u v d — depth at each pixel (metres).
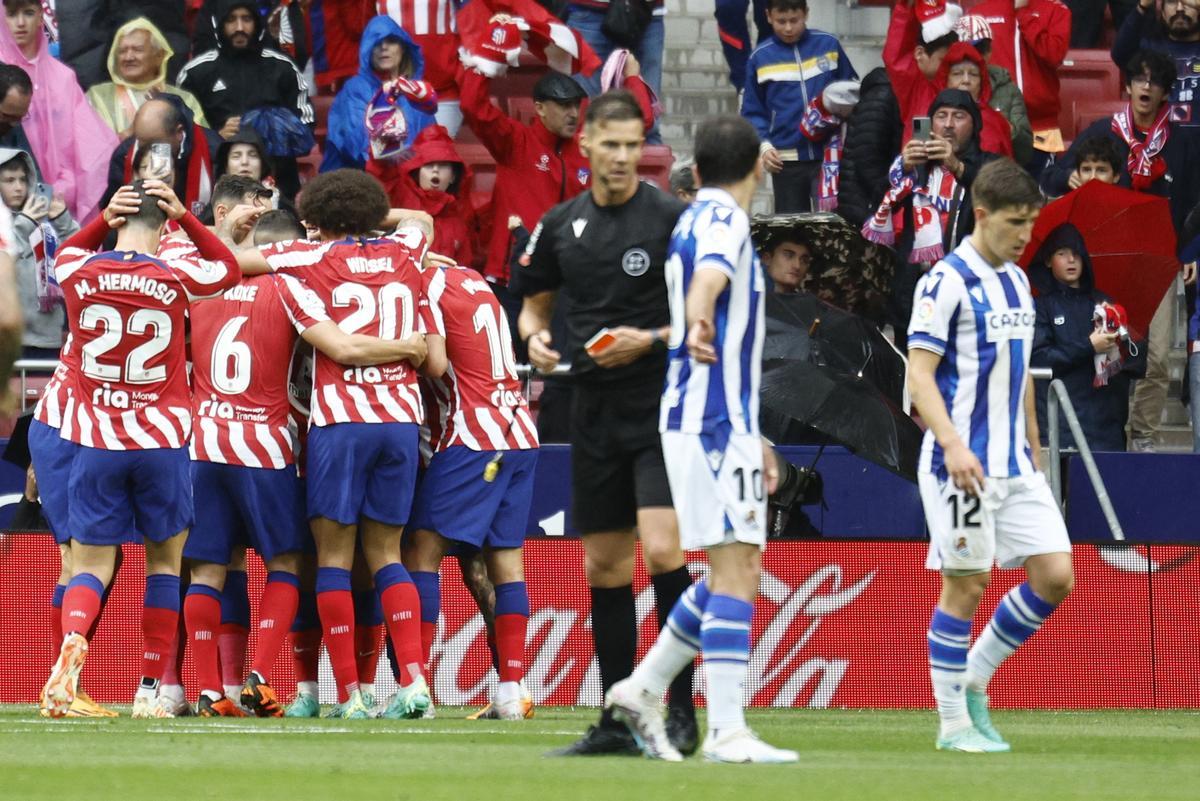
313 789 14.82
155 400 26.06
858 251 37.34
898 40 41.34
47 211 38.97
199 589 27.42
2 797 14.14
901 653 32.97
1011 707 33.19
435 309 27.64
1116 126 43.22
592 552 19.92
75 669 25.91
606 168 19.09
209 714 27.36
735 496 17.73
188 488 26.58
